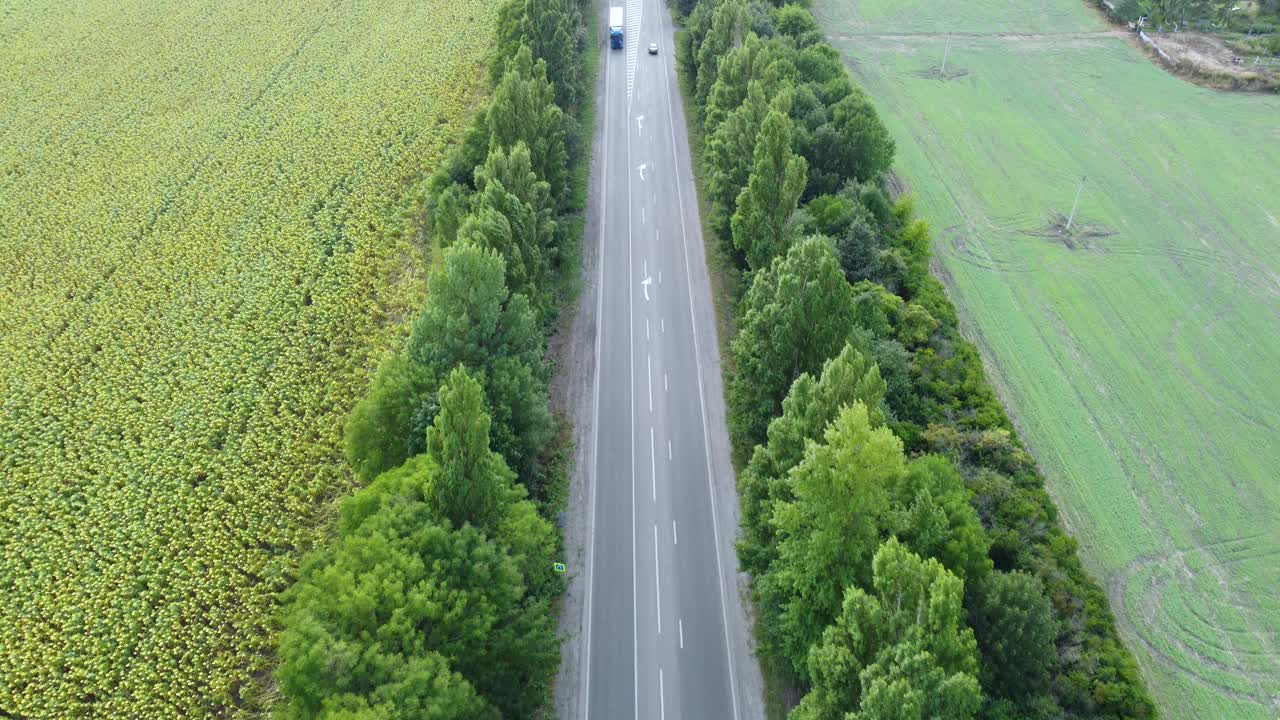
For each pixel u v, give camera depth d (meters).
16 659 54.72
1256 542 59.59
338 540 55.84
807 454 43.50
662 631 56.38
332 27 137.88
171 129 112.44
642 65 124.88
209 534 61.22
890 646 37.38
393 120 112.44
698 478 66.31
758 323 59.69
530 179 74.12
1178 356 75.38
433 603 41.81
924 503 46.62
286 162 104.81
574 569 60.16
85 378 74.50
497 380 57.12
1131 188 98.31
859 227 76.75
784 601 50.47
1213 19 132.62
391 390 55.78
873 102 116.75
